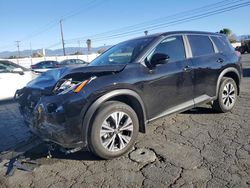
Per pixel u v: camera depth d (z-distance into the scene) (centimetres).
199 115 557
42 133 379
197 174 330
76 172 353
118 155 382
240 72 587
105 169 356
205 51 518
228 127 482
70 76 390
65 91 358
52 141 373
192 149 399
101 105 367
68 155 400
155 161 369
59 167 368
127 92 382
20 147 414
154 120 425
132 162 371
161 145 419
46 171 359
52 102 358
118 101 385
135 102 400
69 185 325
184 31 500
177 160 368
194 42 504
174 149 402
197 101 487
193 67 474
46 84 430
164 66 433
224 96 552
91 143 361
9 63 902
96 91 356
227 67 546
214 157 370
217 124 500
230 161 357
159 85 420
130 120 388
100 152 366
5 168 371
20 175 352
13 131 548
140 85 395
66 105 346
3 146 465
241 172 329
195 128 485
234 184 306
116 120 374
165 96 432
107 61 462
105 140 370
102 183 325
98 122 359
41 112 370
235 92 578
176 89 446
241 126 483
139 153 396
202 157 372
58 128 351
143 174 338
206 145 410
